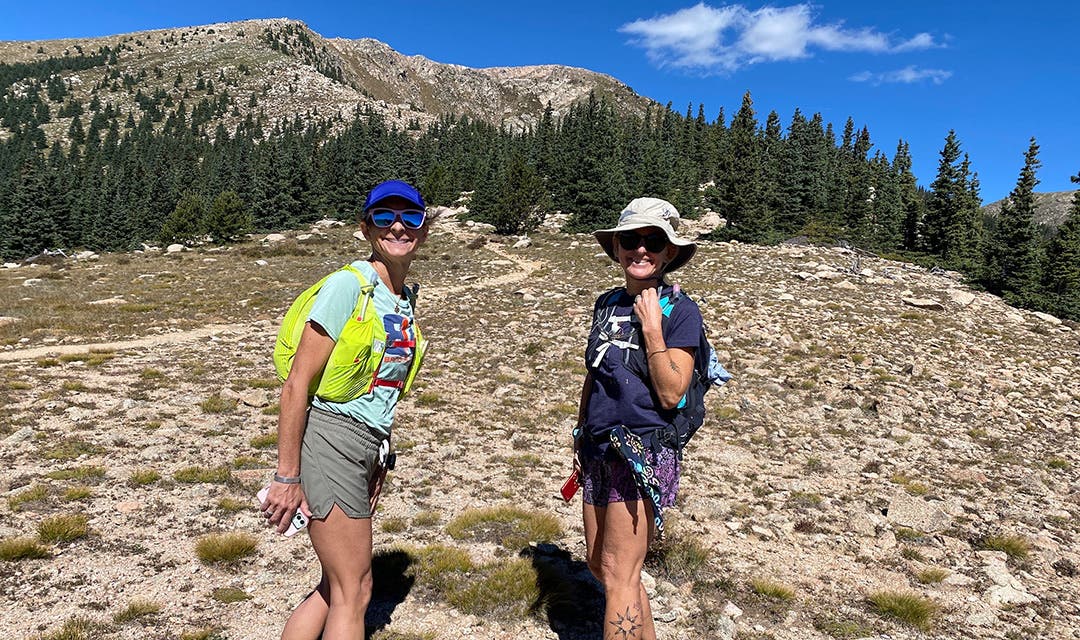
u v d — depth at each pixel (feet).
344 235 224.12
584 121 406.62
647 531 9.52
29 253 260.21
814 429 35.32
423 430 32.35
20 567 15.24
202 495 21.42
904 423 37.01
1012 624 14.34
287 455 8.29
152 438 28.78
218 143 572.10
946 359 55.26
